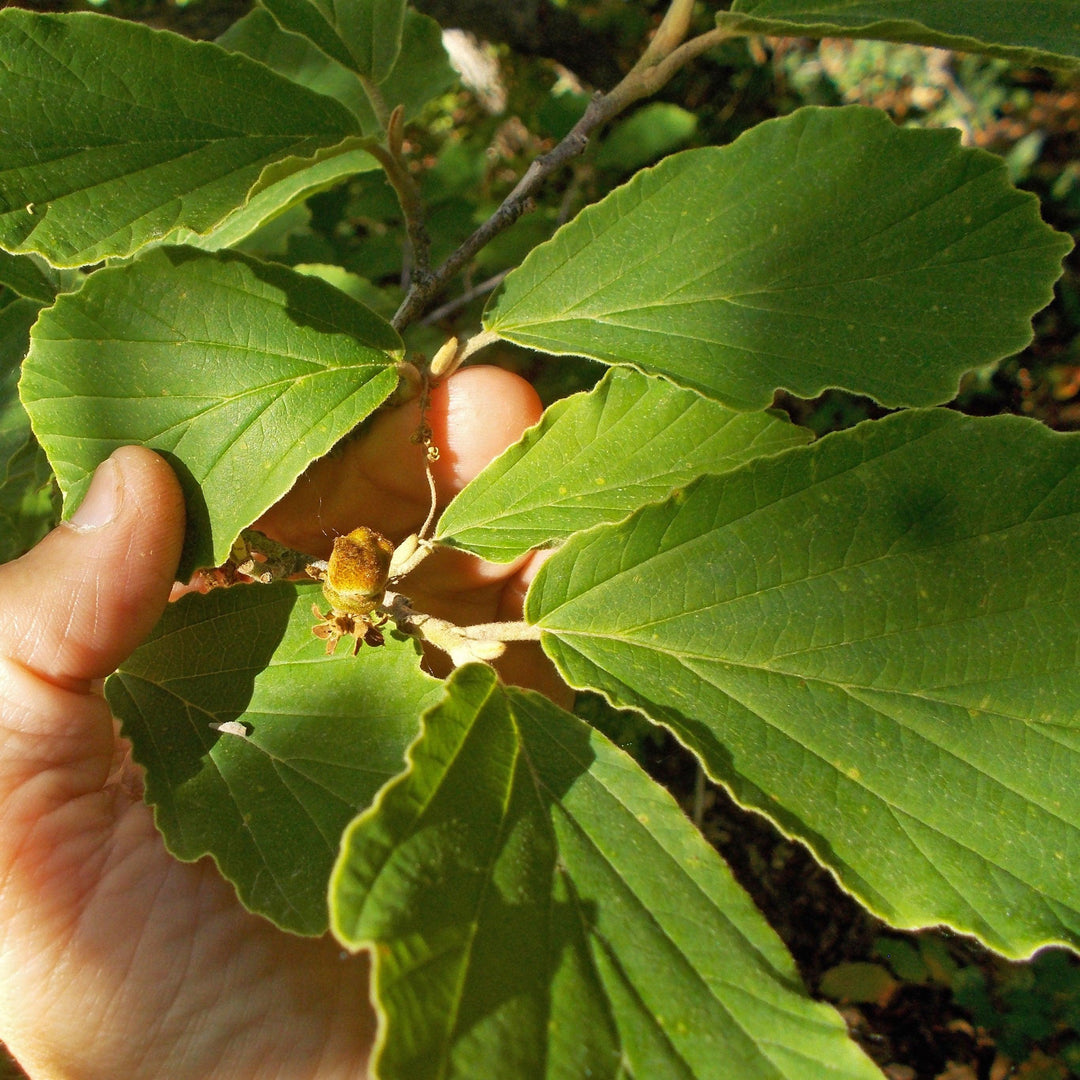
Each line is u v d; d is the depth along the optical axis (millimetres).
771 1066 146
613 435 201
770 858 457
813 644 178
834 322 183
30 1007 206
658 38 209
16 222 173
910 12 193
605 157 384
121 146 180
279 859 176
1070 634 173
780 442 202
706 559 181
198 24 487
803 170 189
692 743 173
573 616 183
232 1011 208
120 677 193
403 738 185
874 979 424
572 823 160
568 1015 143
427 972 137
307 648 193
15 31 176
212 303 190
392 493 257
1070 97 583
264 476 191
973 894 165
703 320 187
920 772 172
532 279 196
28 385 188
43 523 274
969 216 184
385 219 394
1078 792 169
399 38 206
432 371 208
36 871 206
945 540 176
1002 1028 398
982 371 516
